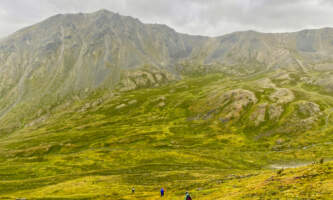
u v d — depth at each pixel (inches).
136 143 5999.0
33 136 7859.3
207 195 1772.9
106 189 2792.8
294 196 1141.1
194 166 4197.8
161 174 3543.3
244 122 7052.2
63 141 6550.2
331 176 1334.9
